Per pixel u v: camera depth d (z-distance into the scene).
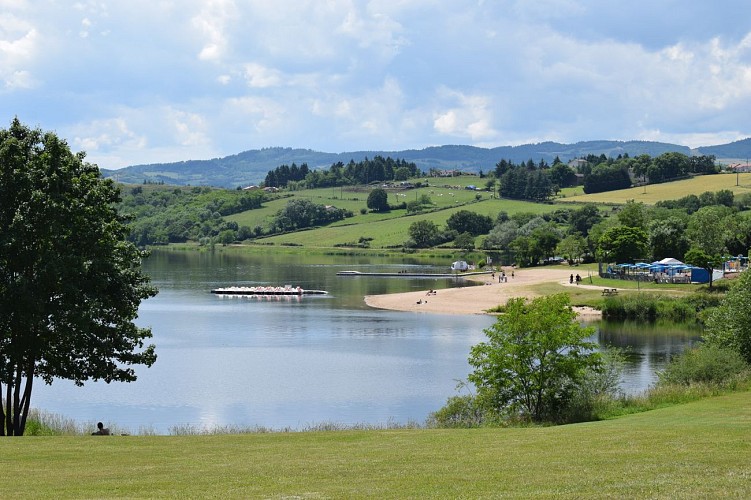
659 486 18.30
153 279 174.00
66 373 39.88
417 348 81.25
